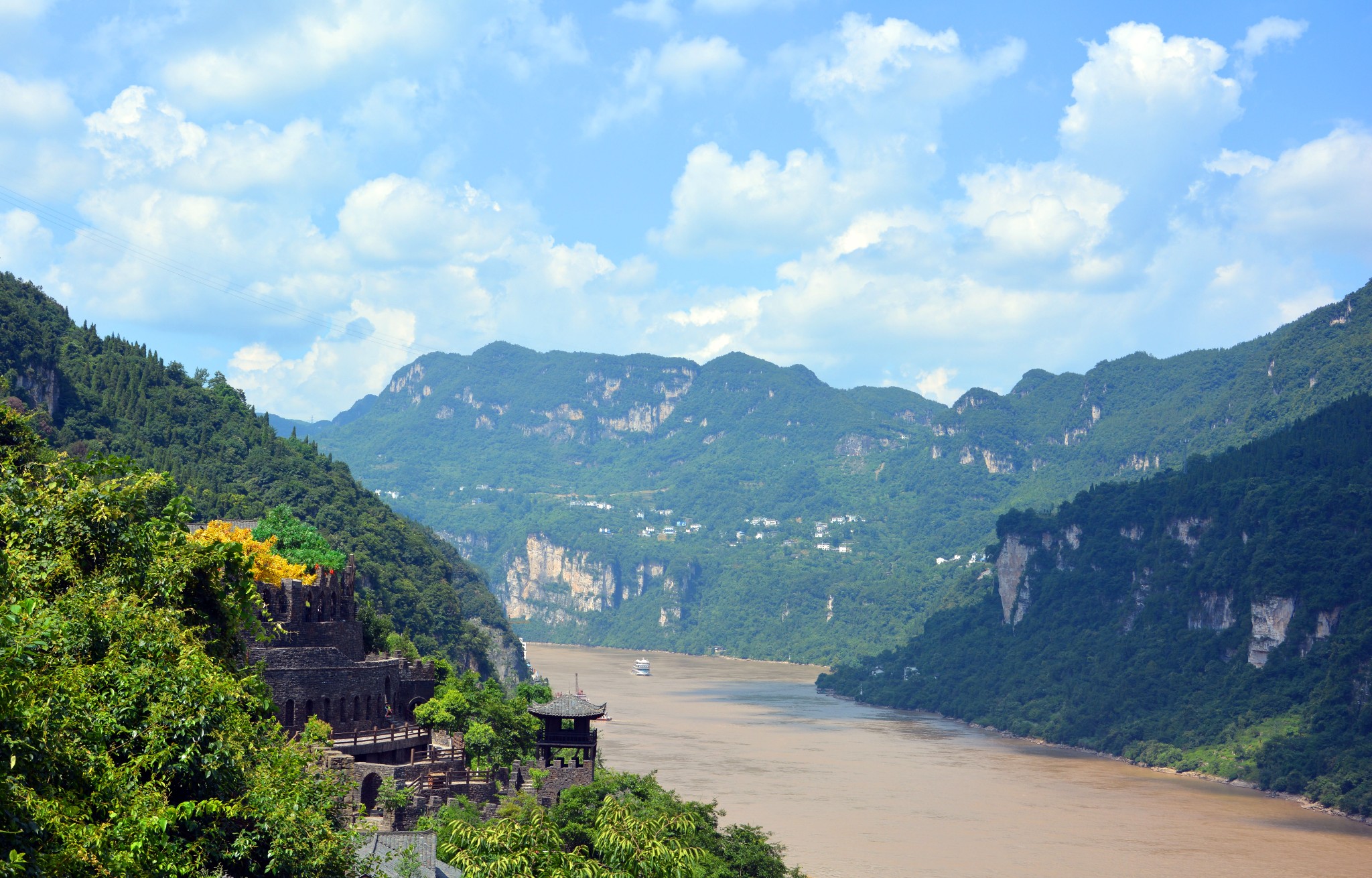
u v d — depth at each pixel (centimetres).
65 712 4434
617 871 6125
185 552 6172
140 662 5150
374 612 17362
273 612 11881
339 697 11938
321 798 5894
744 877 11150
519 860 5981
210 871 5209
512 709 14450
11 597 4831
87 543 5778
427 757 12262
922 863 19025
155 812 4522
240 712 5650
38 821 3909
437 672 15550
